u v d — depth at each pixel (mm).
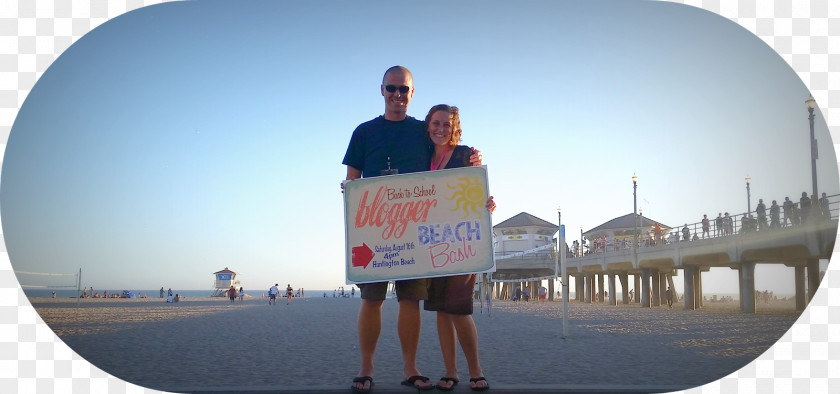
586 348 9773
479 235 5652
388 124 5992
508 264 56094
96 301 26891
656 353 8883
